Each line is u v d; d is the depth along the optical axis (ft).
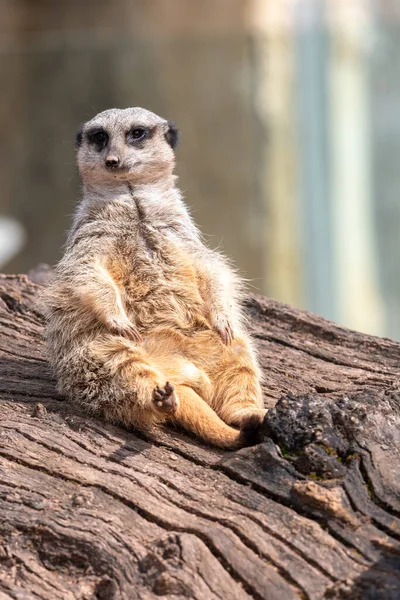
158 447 31.83
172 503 28.30
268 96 118.32
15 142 119.55
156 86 118.93
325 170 117.70
